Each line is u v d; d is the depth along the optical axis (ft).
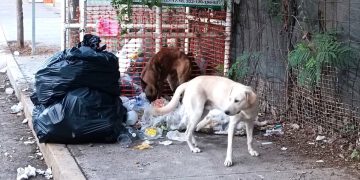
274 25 17.08
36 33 37.60
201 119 14.35
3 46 31.83
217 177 12.21
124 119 15.57
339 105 14.85
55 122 13.97
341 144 14.40
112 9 19.88
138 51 20.01
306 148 14.35
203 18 20.47
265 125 16.21
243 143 14.76
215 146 14.46
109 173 12.32
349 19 14.33
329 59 14.12
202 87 13.97
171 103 14.44
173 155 13.66
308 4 15.66
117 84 14.93
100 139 14.39
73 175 12.00
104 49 15.23
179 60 18.79
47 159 14.03
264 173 12.51
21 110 19.35
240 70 18.57
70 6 23.31
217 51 19.97
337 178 12.25
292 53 15.35
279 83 17.01
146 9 19.75
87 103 14.12
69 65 14.29
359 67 14.17
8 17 48.80
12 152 15.10
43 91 14.49
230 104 12.77
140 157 13.46
